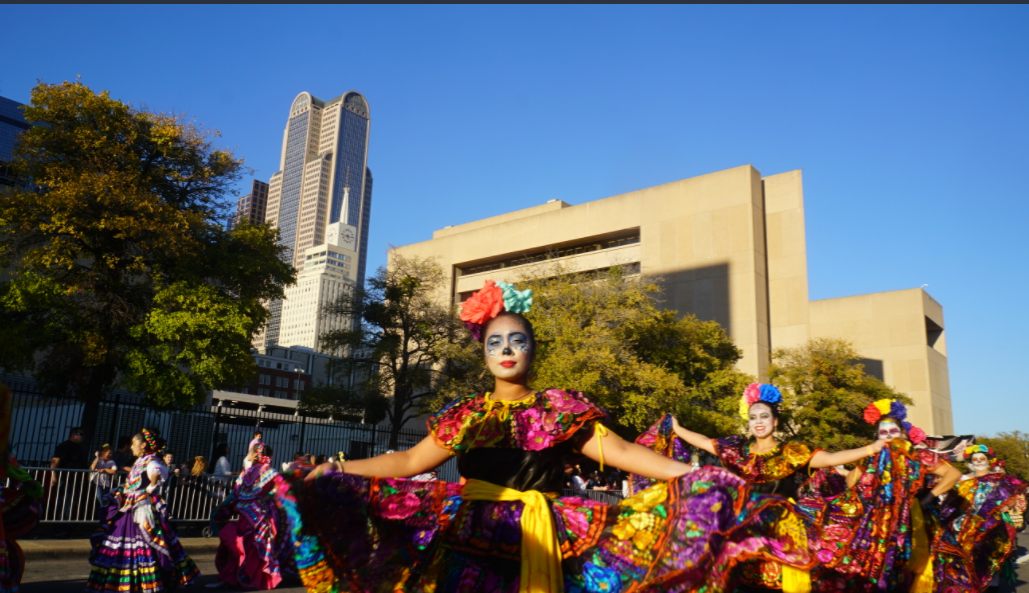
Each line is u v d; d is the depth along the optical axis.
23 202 18.30
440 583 2.63
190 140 21.00
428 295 35.81
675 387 25.69
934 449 6.73
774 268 47.00
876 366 61.22
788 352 34.75
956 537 8.02
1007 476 8.55
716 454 5.49
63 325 18.67
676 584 2.61
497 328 2.89
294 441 24.55
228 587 8.51
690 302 46.59
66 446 12.82
